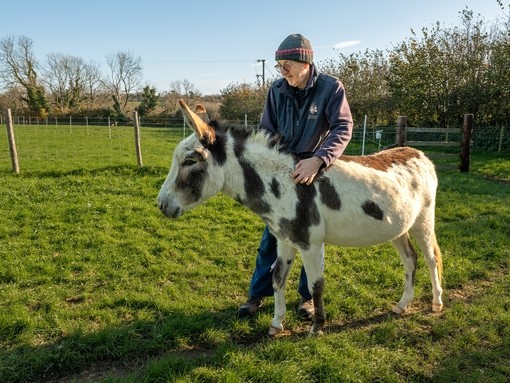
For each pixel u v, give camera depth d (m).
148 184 9.68
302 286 4.09
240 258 5.50
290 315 4.03
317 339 3.48
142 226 6.76
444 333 3.67
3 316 3.74
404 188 3.62
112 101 63.22
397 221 3.58
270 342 3.47
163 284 4.74
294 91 3.50
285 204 3.28
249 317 4.02
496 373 3.09
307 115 3.50
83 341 3.43
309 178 3.14
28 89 50.97
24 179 10.03
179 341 3.55
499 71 18.95
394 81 22.38
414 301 4.39
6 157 14.59
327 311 4.10
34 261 5.18
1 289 4.47
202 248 5.83
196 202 3.29
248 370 3.05
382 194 3.45
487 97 19.25
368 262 5.30
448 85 20.47
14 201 7.91
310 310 4.05
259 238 6.33
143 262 5.30
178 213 3.27
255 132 3.40
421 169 3.89
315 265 3.44
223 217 7.31
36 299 4.27
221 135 3.33
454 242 5.97
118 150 18.11
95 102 60.41
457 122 20.56
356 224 3.42
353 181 3.38
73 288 4.57
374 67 25.72
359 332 3.62
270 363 3.15
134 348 3.42
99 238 6.01
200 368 3.10
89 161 13.58
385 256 5.50
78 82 57.25
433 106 20.84
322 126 3.51
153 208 7.77
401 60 22.00
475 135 17.97
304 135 3.52
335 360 3.16
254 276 4.13
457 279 4.81
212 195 3.33
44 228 6.50
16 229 6.35
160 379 3.01
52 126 33.72
